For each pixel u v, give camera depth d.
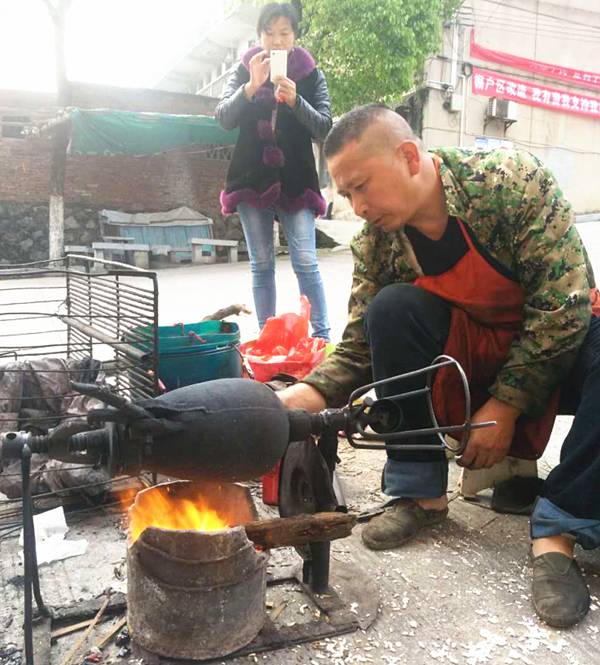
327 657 1.46
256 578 1.45
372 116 1.65
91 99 12.25
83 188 12.63
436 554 1.90
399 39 11.72
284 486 1.70
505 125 16.77
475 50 16.17
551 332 1.67
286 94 3.26
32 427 1.41
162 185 13.23
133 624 1.46
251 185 3.47
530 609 1.64
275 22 3.39
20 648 1.46
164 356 2.40
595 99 17.81
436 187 1.76
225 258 13.17
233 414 1.32
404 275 1.98
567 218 1.69
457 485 2.38
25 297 6.94
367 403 1.55
